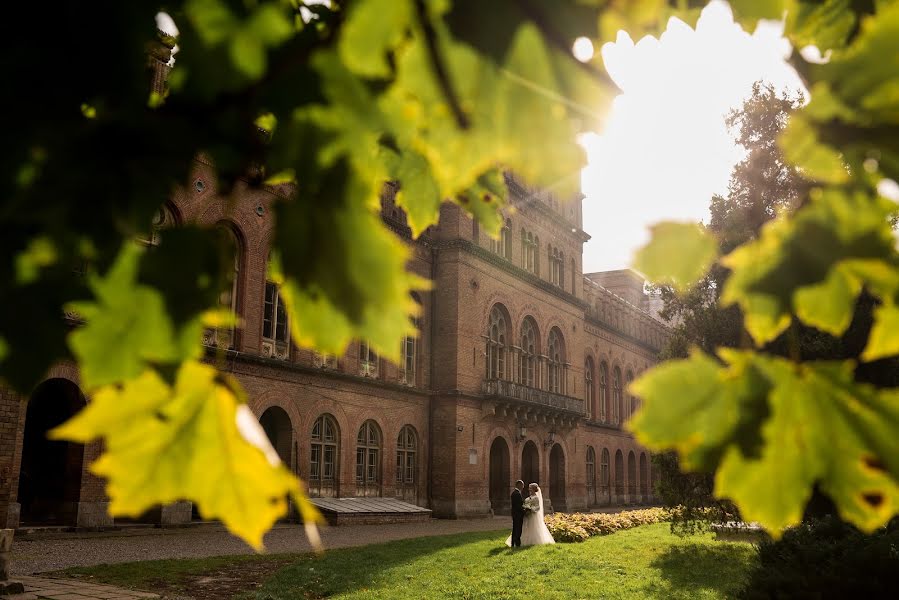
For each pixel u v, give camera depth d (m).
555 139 0.77
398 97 0.78
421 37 0.74
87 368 0.81
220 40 0.79
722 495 0.81
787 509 0.81
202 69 0.80
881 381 9.55
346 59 0.76
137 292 0.82
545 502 34.53
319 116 0.79
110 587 10.39
